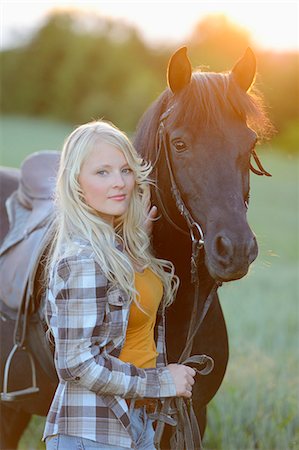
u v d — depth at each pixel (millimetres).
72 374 2826
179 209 3246
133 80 52562
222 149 3129
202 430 3979
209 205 3072
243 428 5469
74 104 53188
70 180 2980
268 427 5387
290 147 42281
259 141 3414
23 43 56781
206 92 3193
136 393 2896
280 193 29031
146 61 55719
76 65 53500
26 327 4066
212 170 3105
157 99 3500
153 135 3426
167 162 3287
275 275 12680
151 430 3117
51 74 55000
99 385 2824
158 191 3412
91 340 2840
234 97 3211
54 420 2957
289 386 6062
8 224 4922
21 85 55062
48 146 36812
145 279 3129
